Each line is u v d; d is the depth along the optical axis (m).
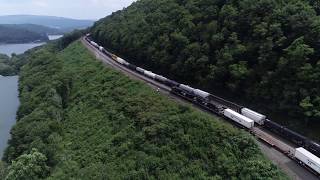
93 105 114.06
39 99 126.00
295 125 82.19
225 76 101.00
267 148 77.12
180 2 149.88
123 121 92.38
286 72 84.94
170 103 92.38
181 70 114.44
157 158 72.94
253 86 93.12
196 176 67.75
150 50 133.62
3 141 115.44
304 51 80.62
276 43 89.50
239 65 95.62
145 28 151.50
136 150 78.12
